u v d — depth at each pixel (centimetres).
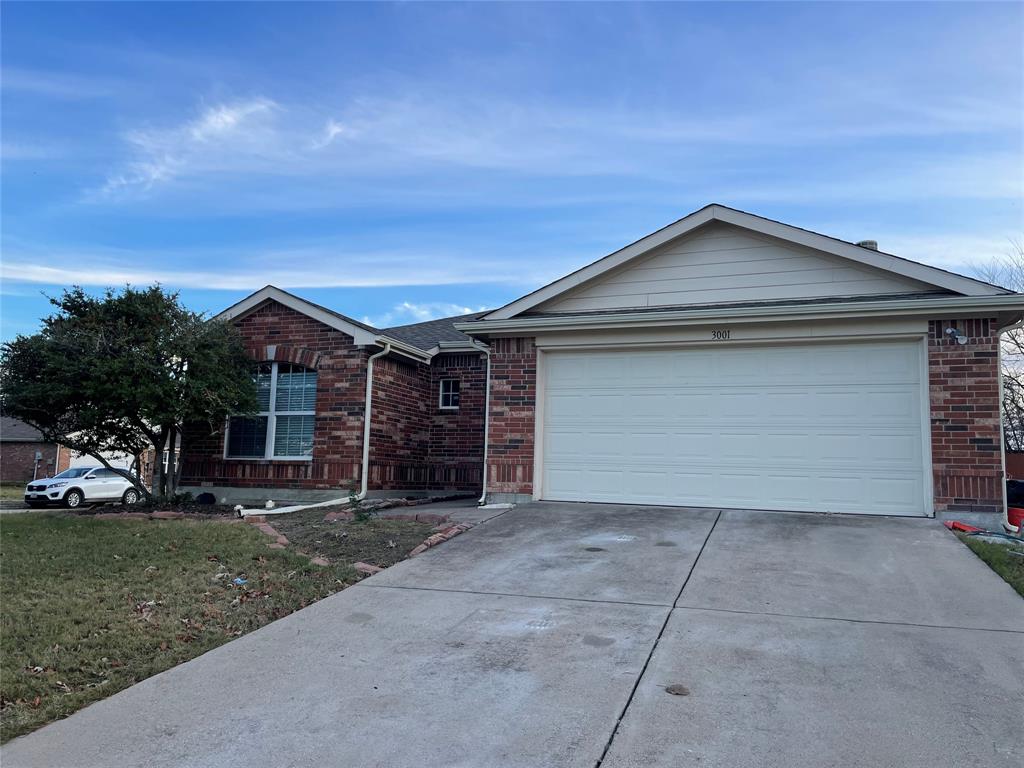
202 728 476
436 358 1738
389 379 1547
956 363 1057
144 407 1285
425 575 823
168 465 1488
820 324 1127
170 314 1362
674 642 596
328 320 1474
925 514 1057
